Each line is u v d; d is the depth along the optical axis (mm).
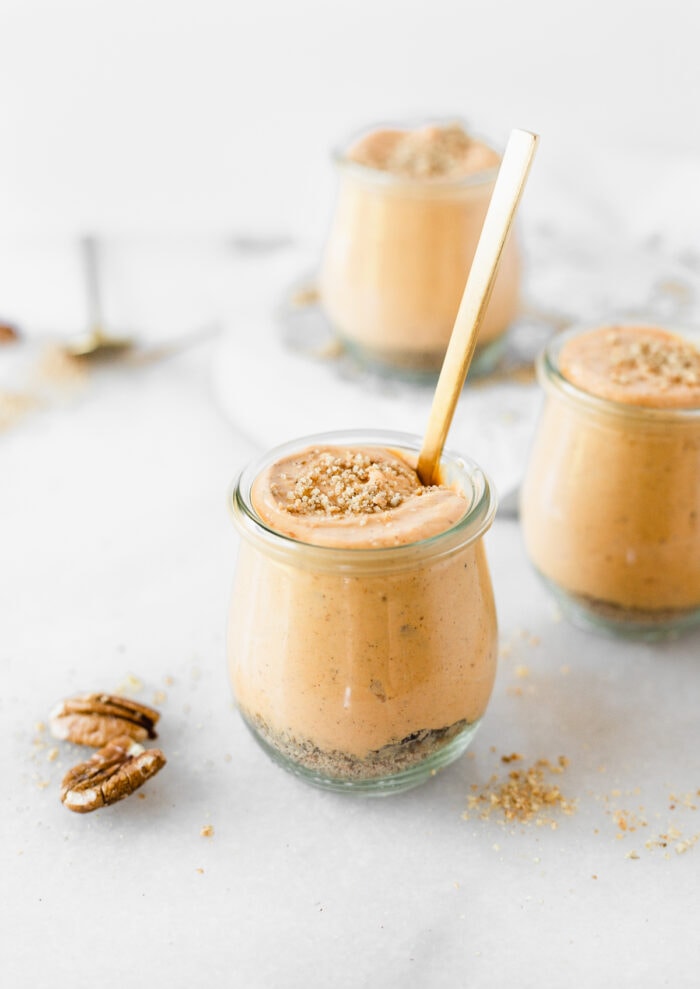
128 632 512
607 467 476
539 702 481
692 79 895
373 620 413
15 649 504
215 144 768
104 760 453
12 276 764
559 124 895
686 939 405
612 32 882
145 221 741
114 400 663
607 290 702
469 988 393
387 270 608
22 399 659
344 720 421
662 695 484
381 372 641
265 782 454
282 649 420
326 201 793
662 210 778
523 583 537
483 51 891
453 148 624
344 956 401
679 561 480
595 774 454
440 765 443
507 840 433
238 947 403
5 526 573
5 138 719
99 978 395
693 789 448
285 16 822
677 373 479
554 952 402
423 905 414
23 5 710
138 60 738
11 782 452
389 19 853
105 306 733
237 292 746
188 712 478
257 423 620
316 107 850
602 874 423
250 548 431
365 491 429
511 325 634
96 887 420
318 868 425
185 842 433
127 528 571
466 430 592
